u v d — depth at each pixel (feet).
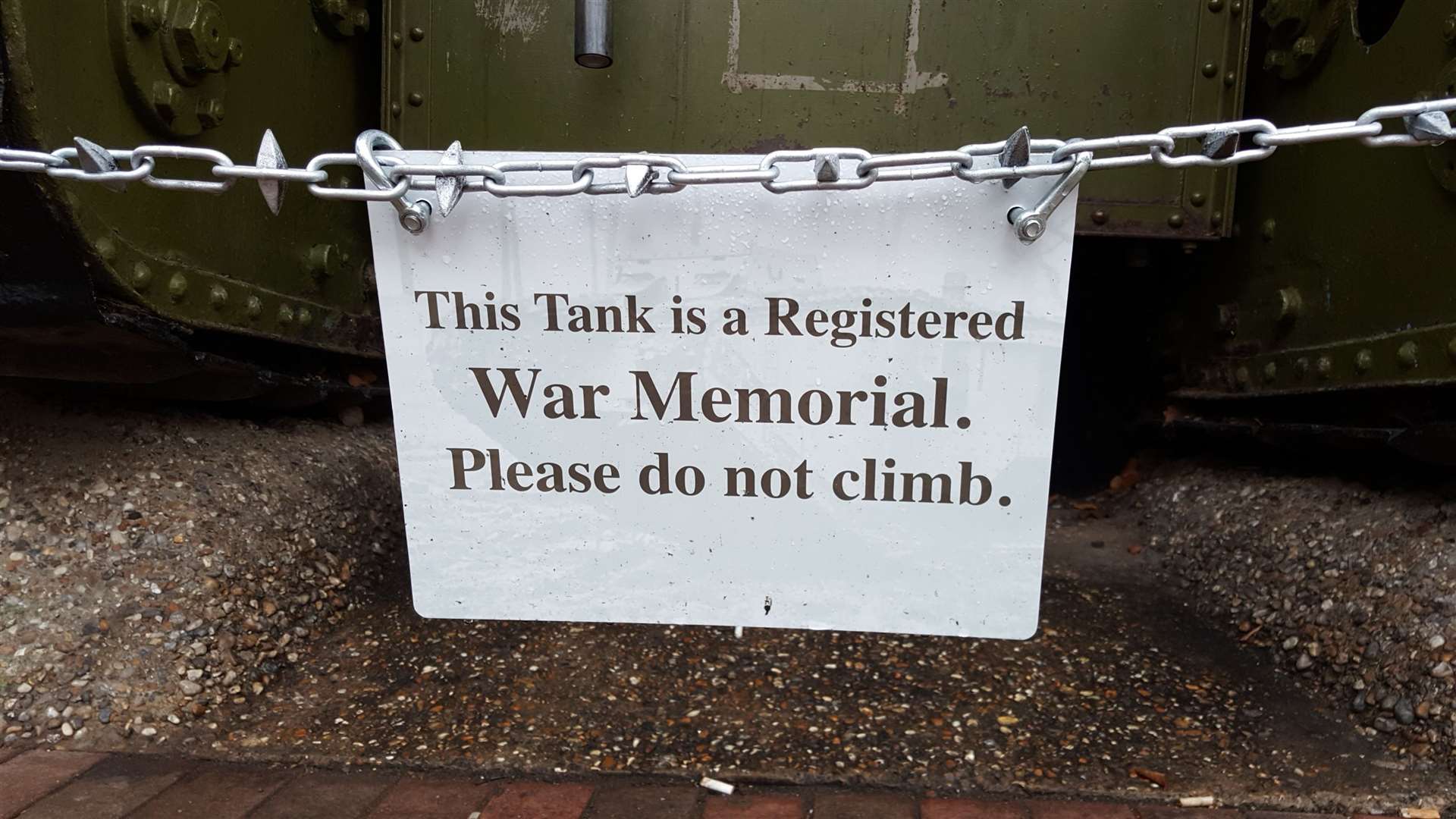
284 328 8.09
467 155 4.17
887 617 4.83
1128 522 11.28
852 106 8.17
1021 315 4.30
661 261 4.34
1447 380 6.35
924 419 4.49
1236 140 4.57
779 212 4.25
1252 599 8.55
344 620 8.38
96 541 7.57
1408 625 6.90
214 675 7.09
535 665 7.55
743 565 4.81
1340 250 7.72
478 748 6.40
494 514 4.82
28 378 8.23
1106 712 6.97
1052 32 8.12
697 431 4.61
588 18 6.91
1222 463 10.97
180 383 8.22
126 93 5.93
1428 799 5.78
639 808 5.74
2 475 7.93
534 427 4.66
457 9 8.34
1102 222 8.45
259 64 7.54
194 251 6.81
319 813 5.62
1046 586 9.40
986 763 6.28
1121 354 12.83
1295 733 6.67
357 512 9.57
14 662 6.64
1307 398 8.33
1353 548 7.97
